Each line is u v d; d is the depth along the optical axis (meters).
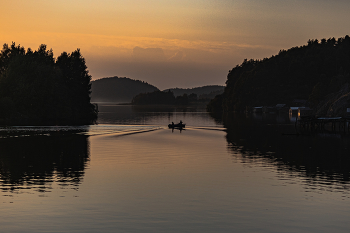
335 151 54.25
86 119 155.88
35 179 34.00
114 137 75.12
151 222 22.16
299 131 93.88
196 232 20.61
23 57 157.38
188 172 37.56
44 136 77.00
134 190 29.98
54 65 183.50
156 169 39.16
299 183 32.59
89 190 29.88
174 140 69.19
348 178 34.72
